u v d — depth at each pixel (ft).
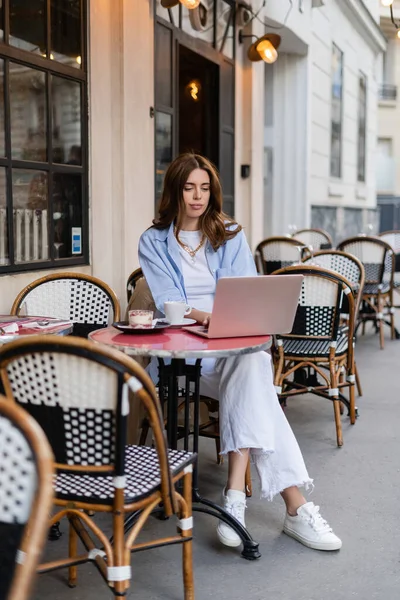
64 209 13.29
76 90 13.52
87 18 13.62
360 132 47.85
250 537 7.97
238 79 23.94
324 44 37.58
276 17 27.68
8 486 3.56
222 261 9.53
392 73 76.89
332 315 12.12
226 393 8.31
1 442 3.59
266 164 35.24
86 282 10.68
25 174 12.00
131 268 15.37
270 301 7.59
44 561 7.74
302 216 34.96
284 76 34.45
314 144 36.83
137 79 15.34
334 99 40.60
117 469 5.57
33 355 5.55
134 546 6.42
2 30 11.18
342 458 11.41
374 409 14.44
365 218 50.78
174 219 9.55
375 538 8.49
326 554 8.07
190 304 9.37
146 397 5.47
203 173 9.22
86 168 13.91
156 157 17.21
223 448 8.25
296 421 13.53
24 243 12.05
